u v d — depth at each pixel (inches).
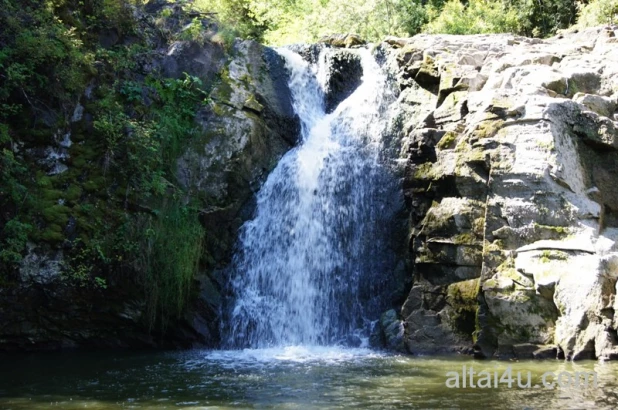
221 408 376.2
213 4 791.7
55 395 409.7
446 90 652.7
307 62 770.8
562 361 489.4
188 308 608.7
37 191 598.2
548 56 665.0
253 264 649.0
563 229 529.7
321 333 627.2
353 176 675.4
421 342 552.7
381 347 577.9
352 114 719.7
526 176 542.6
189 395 406.3
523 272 522.0
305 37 1103.6
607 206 561.3
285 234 667.4
